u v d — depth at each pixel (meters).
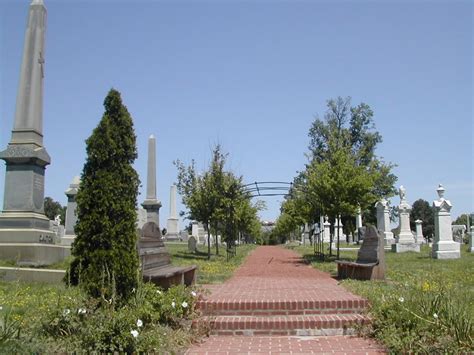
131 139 8.44
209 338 8.51
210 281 14.26
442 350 6.62
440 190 25.42
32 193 16.08
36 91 16.73
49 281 12.27
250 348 7.79
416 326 7.49
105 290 7.35
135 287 8.09
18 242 15.26
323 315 9.27
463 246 40.38
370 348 7.66
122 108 8.45
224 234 29.28
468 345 6.58
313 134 60.59
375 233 14.43
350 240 60.25
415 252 30.72
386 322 8.20
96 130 8.20
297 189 26.78
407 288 9.48
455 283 12.38
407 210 33.62
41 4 17.22
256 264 23.86
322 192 23.88
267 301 9.55
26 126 16.45
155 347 6.77
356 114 60.62
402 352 6.98
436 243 24.84
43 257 14.73
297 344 8.02
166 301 8.61
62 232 34.97
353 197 23.61
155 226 11.89
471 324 6.97
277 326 8.70
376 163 47.69
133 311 7.31
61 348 6.03
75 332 6.47
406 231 33.44
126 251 7.94
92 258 7.71
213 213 25.73
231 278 15.56
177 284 11.20
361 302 9.63
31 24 17.06
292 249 44.56
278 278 15.73
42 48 17.19
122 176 8.17
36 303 7.77
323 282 14.16
